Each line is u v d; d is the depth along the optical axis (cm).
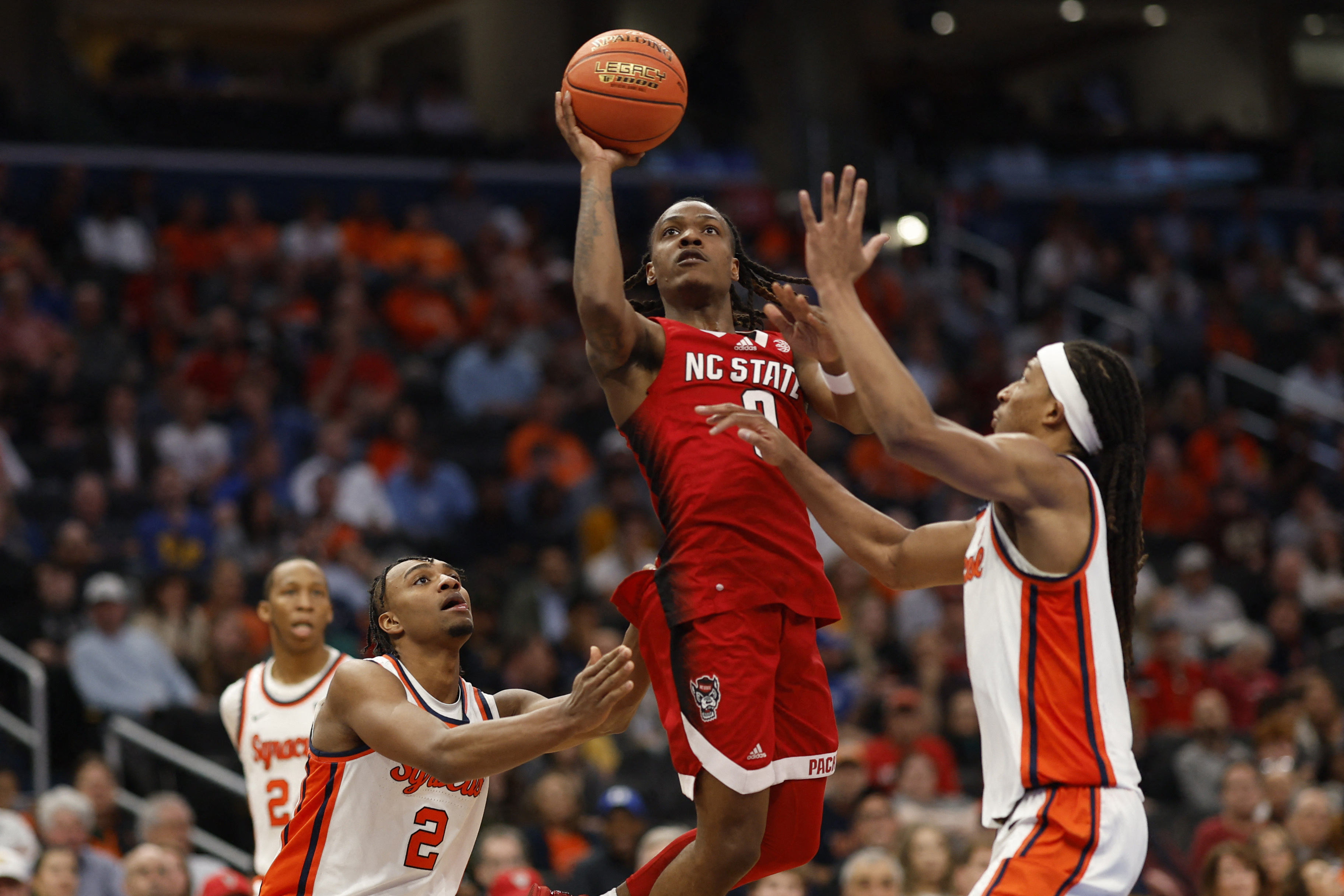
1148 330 3875
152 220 3416
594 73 823
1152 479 3256
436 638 901
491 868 1620
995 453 759
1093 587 778
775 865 845
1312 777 2100
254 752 1230
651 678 834
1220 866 1543
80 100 3875
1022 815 774
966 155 4544
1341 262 4512
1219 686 2448
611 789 1953
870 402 743
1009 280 4031
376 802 880
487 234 3578
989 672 795
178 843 1627
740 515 802
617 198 3925
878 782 2023
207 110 3972
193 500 2642
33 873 1565
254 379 2897
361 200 3572
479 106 4941
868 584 2570
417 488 2814
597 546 2753
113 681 2042
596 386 3288
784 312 912
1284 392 3850
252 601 2338
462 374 3180
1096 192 4378
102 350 2927
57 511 2548
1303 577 2992
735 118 4294
